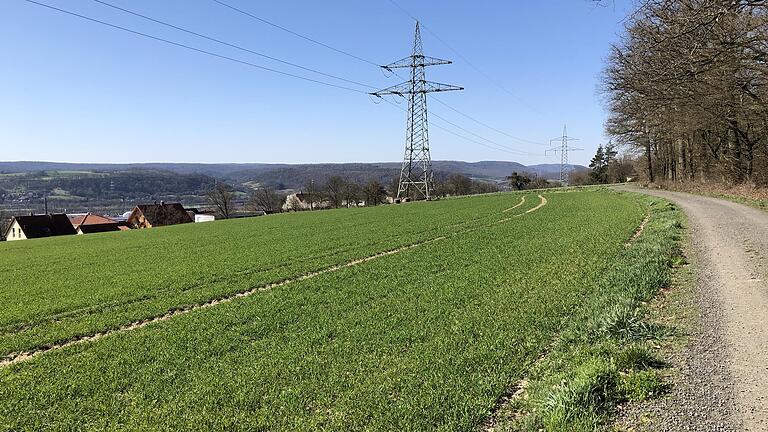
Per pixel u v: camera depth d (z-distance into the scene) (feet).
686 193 157.38
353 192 385.29
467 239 81.82
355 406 21.90
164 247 102.37
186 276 63.62
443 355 27.43
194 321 39.96
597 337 27.63
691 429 17.49
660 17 38.17
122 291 56.03
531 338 29.22
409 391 22.97
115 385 27.07
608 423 18.43
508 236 81.51
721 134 146.72
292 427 20.65
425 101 252.83
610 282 40.55
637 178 300.40
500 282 45.96
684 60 41.37
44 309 49.14
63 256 96.37
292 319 38.40
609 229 77.15
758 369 21.63
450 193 417.69
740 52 41.34
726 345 24.71
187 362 30.04
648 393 20.33
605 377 21.25
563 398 19.65
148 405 24.09
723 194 131.54
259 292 50.88
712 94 74.43
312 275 60.23
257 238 110.01
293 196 414.82
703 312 30.32
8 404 25.36
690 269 42.39
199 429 21.08
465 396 21.94
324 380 25.25
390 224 123.95
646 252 51.31
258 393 24.29
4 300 54.80
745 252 47.65
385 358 27.73
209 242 107.76
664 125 156.66
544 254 59.57
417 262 61.82
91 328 40.91
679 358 23.71
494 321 33.30
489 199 225.56
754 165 136.15
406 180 276.00
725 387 20.29
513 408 21.02
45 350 36.83
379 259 67.21
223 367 28.60
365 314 38.04
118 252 97.86
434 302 40.24
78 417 23.39
